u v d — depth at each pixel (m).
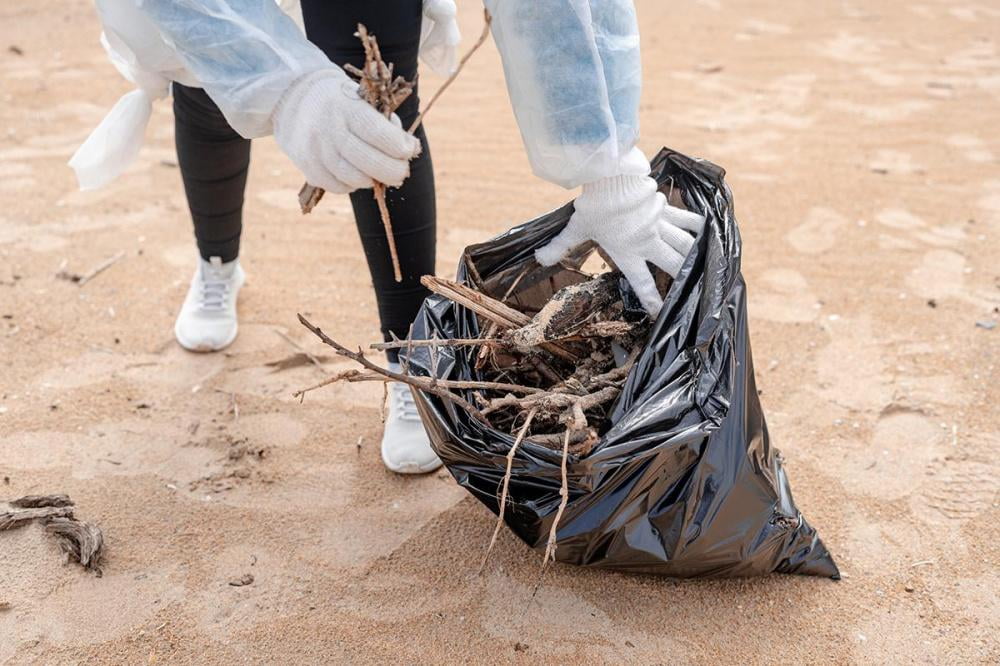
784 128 4.10
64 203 3.34
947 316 2.63
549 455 1.49
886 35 5.54
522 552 1.85
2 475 2.04
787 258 2.98
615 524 1.56
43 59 4.86
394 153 1.43
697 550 1.62
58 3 5.80
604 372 1.74
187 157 2.20
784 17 5.94
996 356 2.44
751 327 2.61
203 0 1.41
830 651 1.62
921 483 2.02
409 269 1.96
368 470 2.09
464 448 1.54
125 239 3.10
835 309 2.69
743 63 5.02
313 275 2.90
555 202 3.41
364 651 1.62
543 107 1.55
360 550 1.86
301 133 1.43
